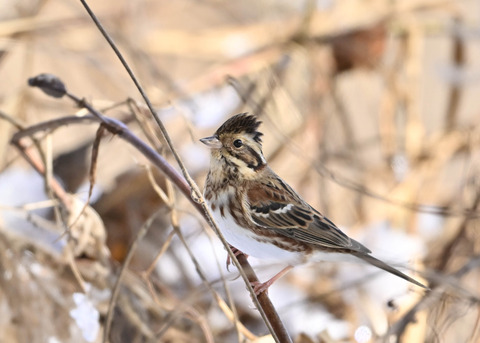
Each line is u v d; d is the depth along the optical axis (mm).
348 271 11883
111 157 12469
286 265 9352
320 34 14508
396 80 14516
